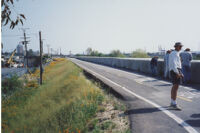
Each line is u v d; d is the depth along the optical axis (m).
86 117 5.56
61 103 9.66
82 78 14.01
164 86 9.62
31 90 15.55
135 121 4.57
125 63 24.08
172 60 5.36
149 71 16.56
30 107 10.70
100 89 9.61
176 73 5.29
